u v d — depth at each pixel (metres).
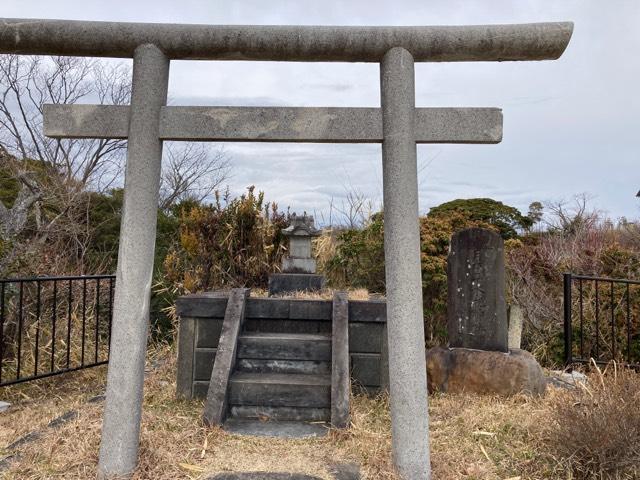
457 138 2.72
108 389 2.62
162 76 2.79
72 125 2.77
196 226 7.00
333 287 7.22
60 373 4.50
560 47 2.75
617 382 3.30
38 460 2.78
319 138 2.75
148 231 2.69
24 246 5.95
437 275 6.48
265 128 2.75
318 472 2.73
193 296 4.38
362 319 4.27
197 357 4.22
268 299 4.49
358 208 8.91
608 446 2.64
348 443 3.15
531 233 11.23
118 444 2.58
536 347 6.47
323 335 4.35
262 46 2.78
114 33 2.75
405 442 2.60
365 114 2.76
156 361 5.63
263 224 7.15
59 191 8.86
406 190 2.67
